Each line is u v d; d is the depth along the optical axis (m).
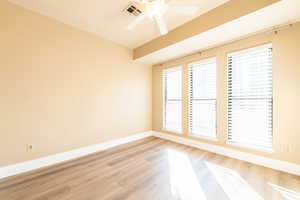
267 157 2.17
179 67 3.42
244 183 1.76
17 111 1.98
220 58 2.68
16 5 1.98
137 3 1.83
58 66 2.37
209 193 1.58
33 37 2.12
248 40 2.34
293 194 1.56
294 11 1.69
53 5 2.02
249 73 2.38
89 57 2.78
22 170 2.01
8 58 1.91
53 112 2.31
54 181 1.81
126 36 2.96
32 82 2.11
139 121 3.79
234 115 2.55
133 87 3.64
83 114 2.68
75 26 2.57
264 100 2.22
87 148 2.73
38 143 2.16
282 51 2.03
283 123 2.04
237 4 1.85
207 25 2.15
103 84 3.00
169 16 2.26
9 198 1.51
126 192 1.60
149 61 3.76
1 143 1.87
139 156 2.61
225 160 2.42
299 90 1.92
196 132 3.13
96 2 1.97
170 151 2.85
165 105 3.85
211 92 2.88
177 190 1.64
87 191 1.61
